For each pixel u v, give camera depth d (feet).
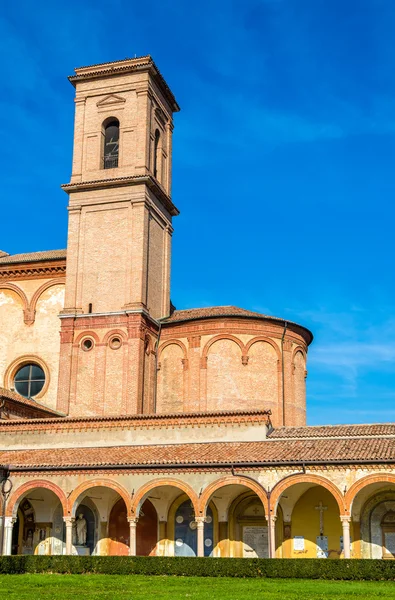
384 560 100.94
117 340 165.58
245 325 169.17
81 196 177.99
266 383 167.53
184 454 130.00
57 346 175.94
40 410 161.38
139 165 175.42
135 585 91.91
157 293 179.52
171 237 192.34
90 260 173.06
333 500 130.41
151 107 183.52
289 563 103.86
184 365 169.58
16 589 86.38
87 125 183.42
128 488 126.31
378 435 130.62
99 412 161.58
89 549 139.85
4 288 183.93
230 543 133.90
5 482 131.13
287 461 119.34
